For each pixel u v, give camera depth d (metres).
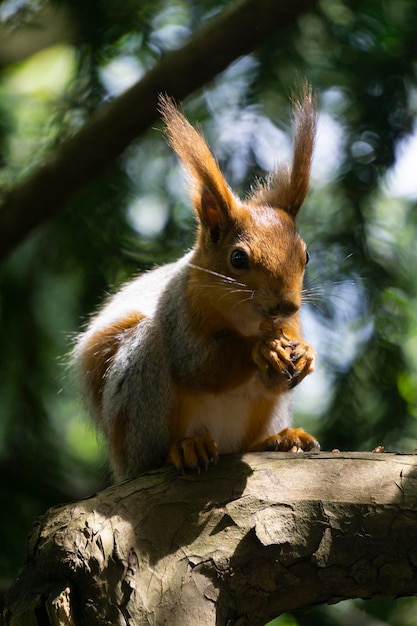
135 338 10.09
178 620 7.25
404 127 13.15
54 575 7.30
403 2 13.71
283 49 13.48
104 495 7.86
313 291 11.50
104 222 13.41
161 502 7.76
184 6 14.18
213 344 9.58
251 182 13.20
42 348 13.84
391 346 12.76
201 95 13.73
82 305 13.59
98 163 12.78
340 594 7.59
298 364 9.01
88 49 13.34
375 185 13.06
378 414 12.67
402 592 7.55
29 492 13.34
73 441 17.22
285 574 7.50
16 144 14.90
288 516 7.57
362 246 12.82
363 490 7.60
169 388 9.79
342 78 13.35
